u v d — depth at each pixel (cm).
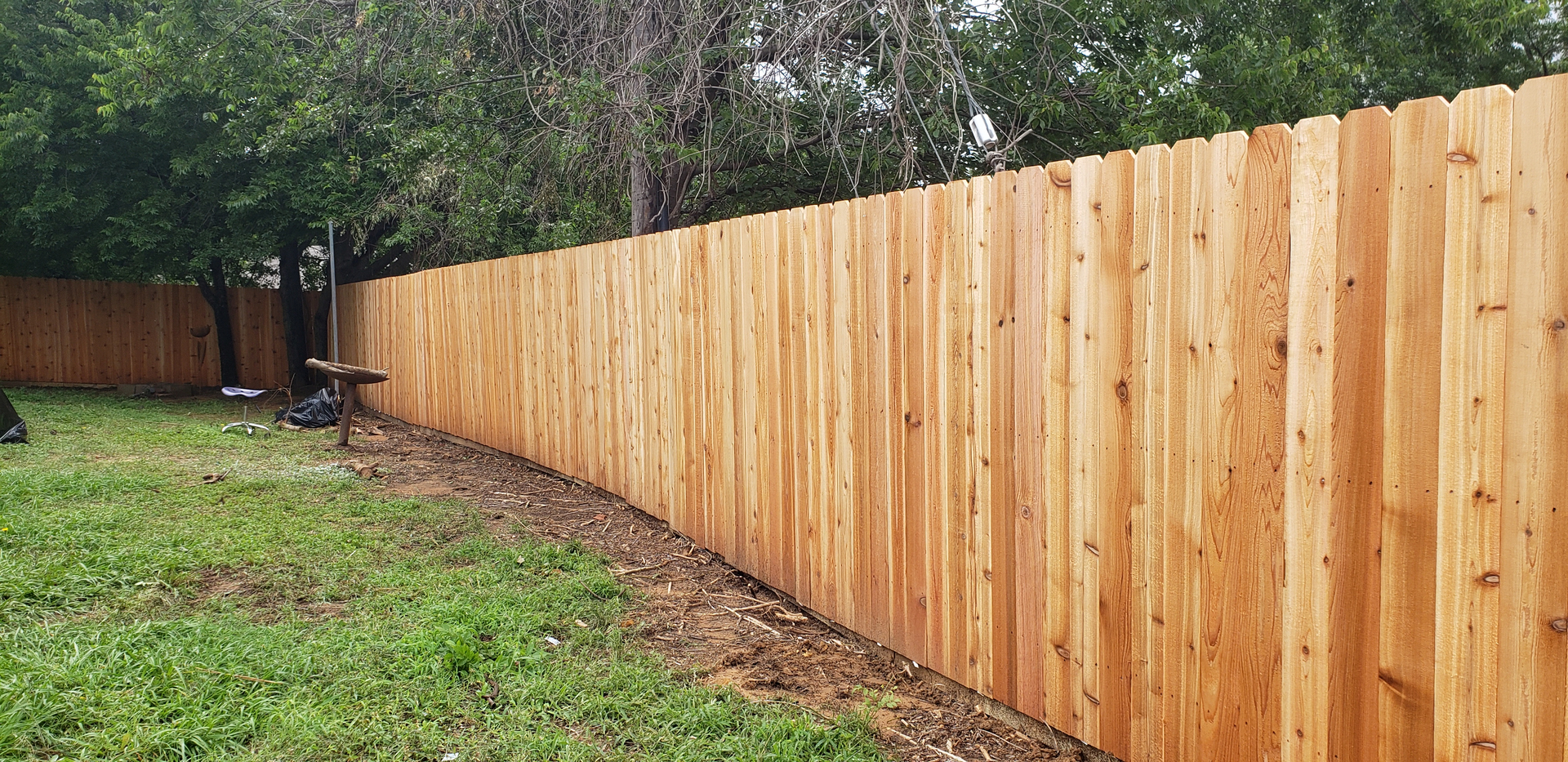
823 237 394
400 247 1592
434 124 1027
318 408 1080
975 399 312
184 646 325
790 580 435
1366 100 1159
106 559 420
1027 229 287
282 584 421
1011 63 814
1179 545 242
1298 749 214
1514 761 174
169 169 1334
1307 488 210
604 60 825
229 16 1125
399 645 342
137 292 1536
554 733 288
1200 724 238
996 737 303
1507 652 175
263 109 1190
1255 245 218
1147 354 248
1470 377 179
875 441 367
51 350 1458
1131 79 730
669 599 446
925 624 345
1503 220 173
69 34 1230
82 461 713
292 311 1627
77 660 297
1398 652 193
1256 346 220
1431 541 186
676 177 860
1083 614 274
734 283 472
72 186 1248
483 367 900
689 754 279
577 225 967
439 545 516
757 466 459
